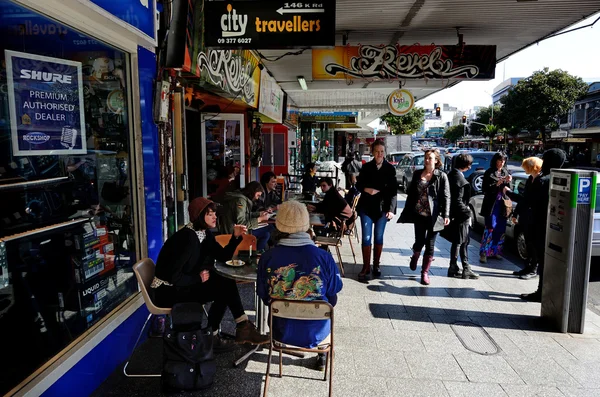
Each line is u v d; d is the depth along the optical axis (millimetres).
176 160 4656
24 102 2854
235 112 9148
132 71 3764
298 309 2898
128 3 3330
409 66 6996
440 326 4461
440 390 3299
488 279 6043
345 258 7105
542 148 45156
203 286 3639
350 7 5672
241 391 3252
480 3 5488
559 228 4344
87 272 3406
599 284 6230
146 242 3963
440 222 5609
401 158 20172
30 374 2623
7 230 2752
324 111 17844
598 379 3480
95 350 3162
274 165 15273
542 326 4500
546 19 6246
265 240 6008
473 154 13508
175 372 3096
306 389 3289
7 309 2693
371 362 3709
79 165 3375
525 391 3293
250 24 4422
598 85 37844
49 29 2980
